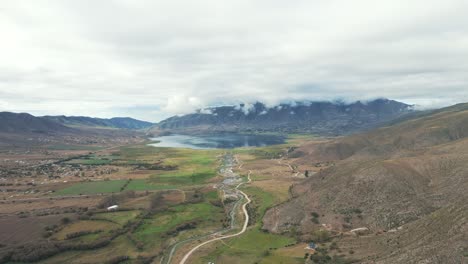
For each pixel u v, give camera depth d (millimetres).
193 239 156125
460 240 90812
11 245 143875
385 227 135750
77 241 148625
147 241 152875
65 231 160000
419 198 146875
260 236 153875
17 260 132875
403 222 134375
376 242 121938
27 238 151375
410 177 163125
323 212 160250
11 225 166750
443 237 97750
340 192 168875
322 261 114812
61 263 131500
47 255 136250
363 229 139750
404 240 112188
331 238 137250
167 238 157000
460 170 156625
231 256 133125
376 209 148750
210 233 163750
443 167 166875
